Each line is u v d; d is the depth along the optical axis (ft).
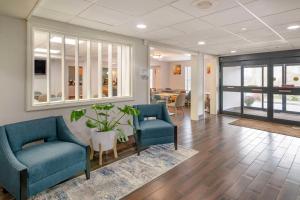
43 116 10.18
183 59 35.01
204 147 12.41
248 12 9.12
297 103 18.67
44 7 8.64
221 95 24.64
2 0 7.24
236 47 18.04
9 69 9.09
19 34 9.30
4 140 7.07
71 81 20.08
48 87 11.18
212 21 10.46
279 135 15.26
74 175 8.46
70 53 19.79
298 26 11.33
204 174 8.87
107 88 15.67
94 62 18.60
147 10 8.99
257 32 12.66
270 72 20.24
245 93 22.31
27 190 6.24
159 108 13.39
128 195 7.30
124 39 13.67
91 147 10.45
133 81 14.38
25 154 7.16
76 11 9.15
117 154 11.21
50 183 6.93
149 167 9.55
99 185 7.95
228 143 13.21
